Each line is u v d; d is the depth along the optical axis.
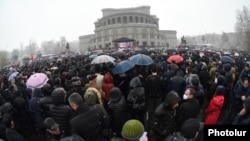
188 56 15.96
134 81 6.81
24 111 6.88
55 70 10.41
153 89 7.74
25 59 56.41
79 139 3.65
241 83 6.77
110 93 6.10
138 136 3.33
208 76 8.73
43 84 6.58
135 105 6.72
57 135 4.46
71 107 4.91
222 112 8.12
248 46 53.62
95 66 9.16
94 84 6.68
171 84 7.25
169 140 3.72
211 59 13.70
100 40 104.50
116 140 6.05
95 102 5.01
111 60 9.76
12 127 4.88
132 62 8.91
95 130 4.40
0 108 5.94
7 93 7.52
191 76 7.31
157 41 107.88
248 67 6.78
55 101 4.90
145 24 101.50
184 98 5.33
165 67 8.88
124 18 101.06
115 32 99.12
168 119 4.86
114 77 8.44
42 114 6.18
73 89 6.29
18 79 8.07
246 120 4.77
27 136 7.15
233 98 7.02
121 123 6.05
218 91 5.88
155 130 4.93
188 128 3.56
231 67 9.08
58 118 4.86
